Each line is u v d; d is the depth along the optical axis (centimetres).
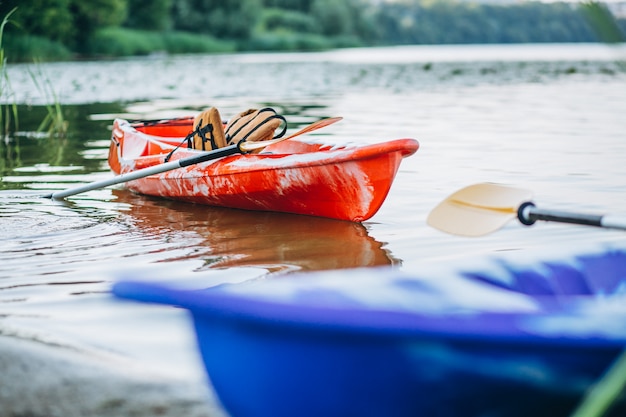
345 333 180
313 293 188
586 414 159
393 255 409
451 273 220
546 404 189
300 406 194
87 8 4084
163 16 5072
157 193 585
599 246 257
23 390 248
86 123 1067
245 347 192
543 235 440
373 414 192
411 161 711
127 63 3022
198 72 2347
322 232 463
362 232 461
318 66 2744
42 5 3506
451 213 293
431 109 1218
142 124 689
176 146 588
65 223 487
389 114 1146
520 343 174
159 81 1925
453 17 8712
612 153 737
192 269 386
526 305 189
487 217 287
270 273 378
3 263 395
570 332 174
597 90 1548
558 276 237
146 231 469
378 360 184
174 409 237
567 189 569
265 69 2538
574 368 180
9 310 325
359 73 2288
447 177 627
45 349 281
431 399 188
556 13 8650
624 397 181
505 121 1034
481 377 182
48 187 612
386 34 8194
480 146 803
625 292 244
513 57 3575
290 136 493
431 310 181
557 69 2395
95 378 258
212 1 5603
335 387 189
